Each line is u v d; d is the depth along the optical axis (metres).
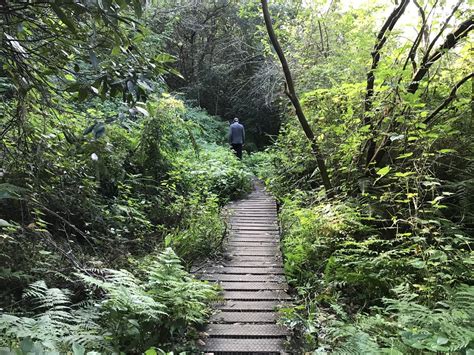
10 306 3.71
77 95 2.89
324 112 7.99
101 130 2.63
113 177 6.62
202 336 3.74
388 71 5.39
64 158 4.38
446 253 4.39
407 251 4.66
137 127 7.86
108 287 3.43
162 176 8.34
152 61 2.73
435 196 5.72
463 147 5.99
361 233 5.72
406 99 5.34
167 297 3.77
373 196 5.82
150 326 3.56
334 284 4.70
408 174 5.09
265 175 12.10
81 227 5.62
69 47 2.77
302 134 9.18
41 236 4.19
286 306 4.36
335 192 6.75
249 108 19.77
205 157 11.16
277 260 5.84
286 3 11.29
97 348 3.02
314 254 5.55
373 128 6.16
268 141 20.11
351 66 7.44
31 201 3.91
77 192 4.85
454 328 2.89
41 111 3.82
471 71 5.98
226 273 5.34
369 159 6.38
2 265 3.99
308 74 9.98
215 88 20.20
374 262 4.66
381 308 3.99
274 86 14.91
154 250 5.84
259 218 8.16
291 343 3.64
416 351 3.01
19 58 2.89
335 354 2.97
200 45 19.78
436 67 6.34
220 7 17.84
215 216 7.29
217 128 17.58
